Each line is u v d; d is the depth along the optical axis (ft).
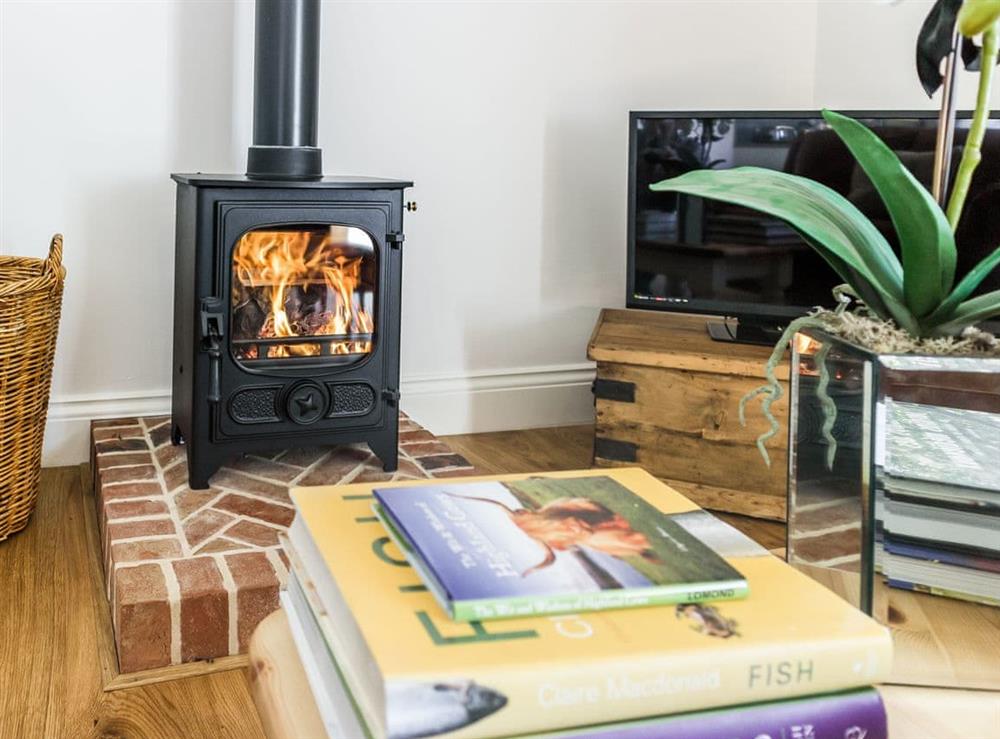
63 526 7.77
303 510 2.53
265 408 7.64
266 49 7.99
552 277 10.61
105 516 7.04
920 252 2.45
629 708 1.85
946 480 2.41
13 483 7.38
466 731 1.77
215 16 8.93
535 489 2.58
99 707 5.41
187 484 7.63
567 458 9.71
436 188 9.99
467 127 10.00
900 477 2.41
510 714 1.78
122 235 8.95
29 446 7.44
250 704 5.49
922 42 5.99
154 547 6.43
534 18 10.09
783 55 11.16
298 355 7.74
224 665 5.87
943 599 2.44
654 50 10.61
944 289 2.51
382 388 7.97
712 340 8.82
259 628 2.90
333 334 7.82
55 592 6.69
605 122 10.53
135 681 5.67
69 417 9.05
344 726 2.04
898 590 2.43
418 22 9.66
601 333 9.11
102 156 8.80
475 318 10.36
